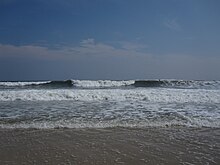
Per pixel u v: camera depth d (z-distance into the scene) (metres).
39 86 29.80
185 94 15.62
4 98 15.00
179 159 4.87
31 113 9.86
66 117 9.05
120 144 5.86
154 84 31.28
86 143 5.93
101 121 8.41
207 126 7.89
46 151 5.32
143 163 4.65
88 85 30.44
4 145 5.74
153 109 11.03
